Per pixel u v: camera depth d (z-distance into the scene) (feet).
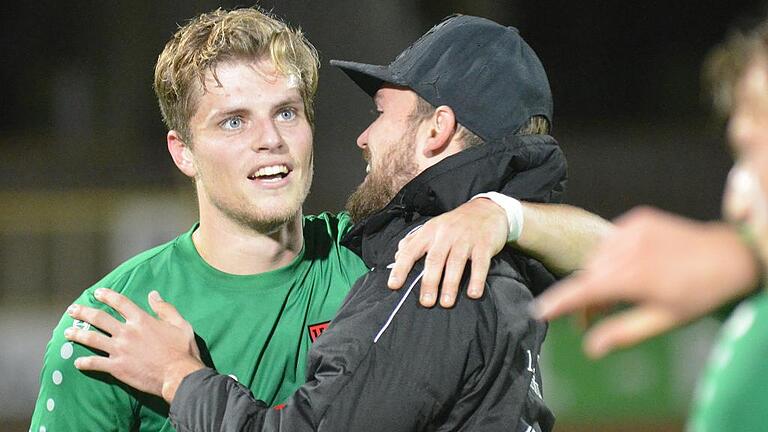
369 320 21.85
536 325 23.16
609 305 9.54
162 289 26.78
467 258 22.35
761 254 8.82
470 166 23.95
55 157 131.75
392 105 25.41
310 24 94.17
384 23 96.68
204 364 25.63
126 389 25.32
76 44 139.54
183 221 90.33
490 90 24.59
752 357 9.45
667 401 73.20
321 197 96.78
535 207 24.57
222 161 25.64
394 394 21.29
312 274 27.35
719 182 123.85
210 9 113.29
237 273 26.71
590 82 142.72
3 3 141.18
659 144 128.57
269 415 22.02
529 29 142.72
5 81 141.59
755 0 138.21
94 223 89.86
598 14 142.00
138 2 131.95
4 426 81.35
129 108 134.41
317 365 22.16
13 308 85.76
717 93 9.59
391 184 25.27
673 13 141.08
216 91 25.38
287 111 25.90
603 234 25.27
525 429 22.86
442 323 21.71
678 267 8.81
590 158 128.47
